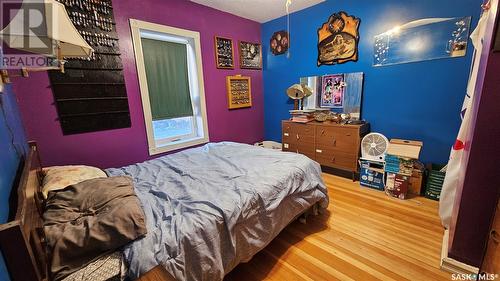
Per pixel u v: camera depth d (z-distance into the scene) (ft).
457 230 4.37
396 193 7.70
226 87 11.16
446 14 7.17
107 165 7.57
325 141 9.67
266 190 4.88
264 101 13.42
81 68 6.66
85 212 3.66
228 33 10.84
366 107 9.55
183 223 3.69
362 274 4.69
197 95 10.12
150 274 2.77
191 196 4.57
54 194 3.99
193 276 3.47
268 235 4.76
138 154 8.36
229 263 3.96
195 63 9.73
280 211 5.13
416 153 7.33
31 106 5.98
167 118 9.29
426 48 7.68
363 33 9.04
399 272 4.69
